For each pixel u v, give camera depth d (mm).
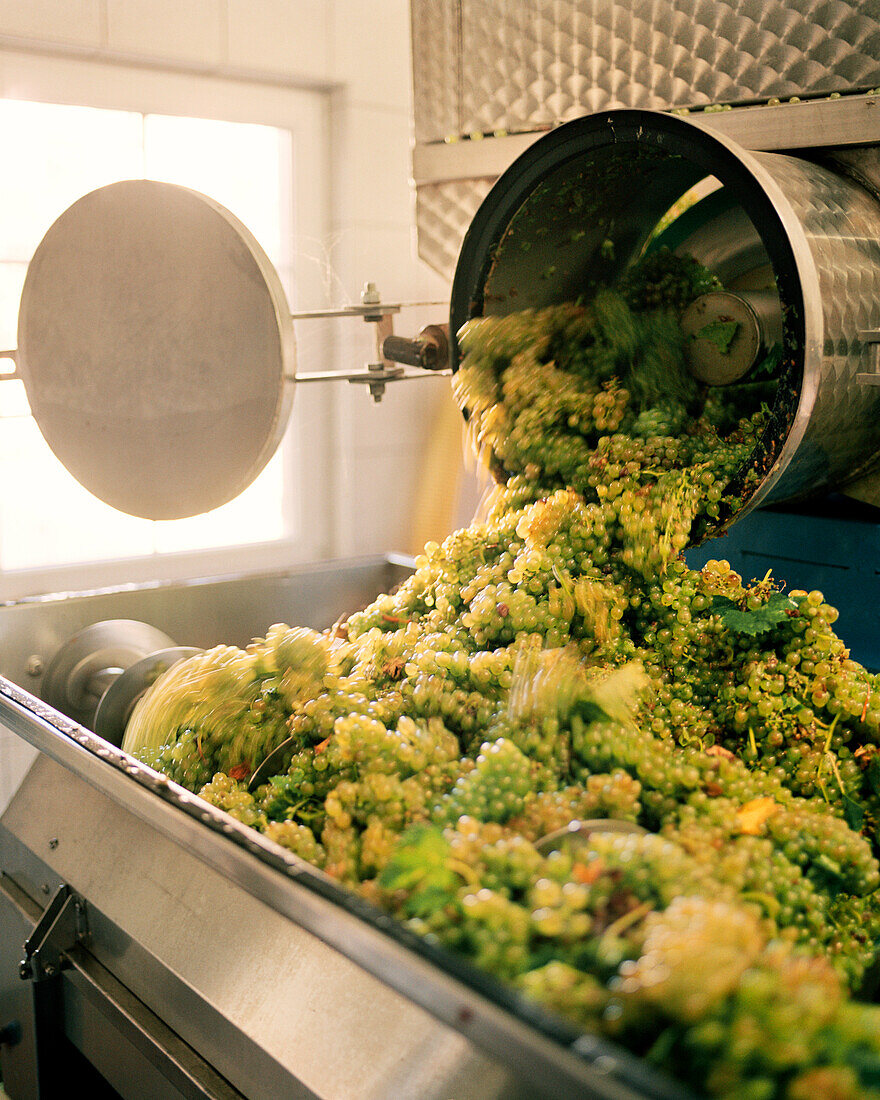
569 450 1600
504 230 1682
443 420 3270
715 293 1573
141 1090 1271
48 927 1422
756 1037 625
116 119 2684
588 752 1101
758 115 1610
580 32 1800
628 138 1479
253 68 2740
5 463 2635
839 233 1447
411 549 3297
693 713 1263
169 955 1218
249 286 1489
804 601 1288
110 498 1806
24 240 2596
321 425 3111
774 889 942
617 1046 689
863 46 1489
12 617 1833
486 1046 672
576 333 1795
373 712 1216
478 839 875
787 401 1377
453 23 1980
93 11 2459
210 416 1608
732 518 1491
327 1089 990
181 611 2016
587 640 1355
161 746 1368
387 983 760
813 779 1175
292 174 2982
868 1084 627
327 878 862
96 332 1671
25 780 1710
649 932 712
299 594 2150
